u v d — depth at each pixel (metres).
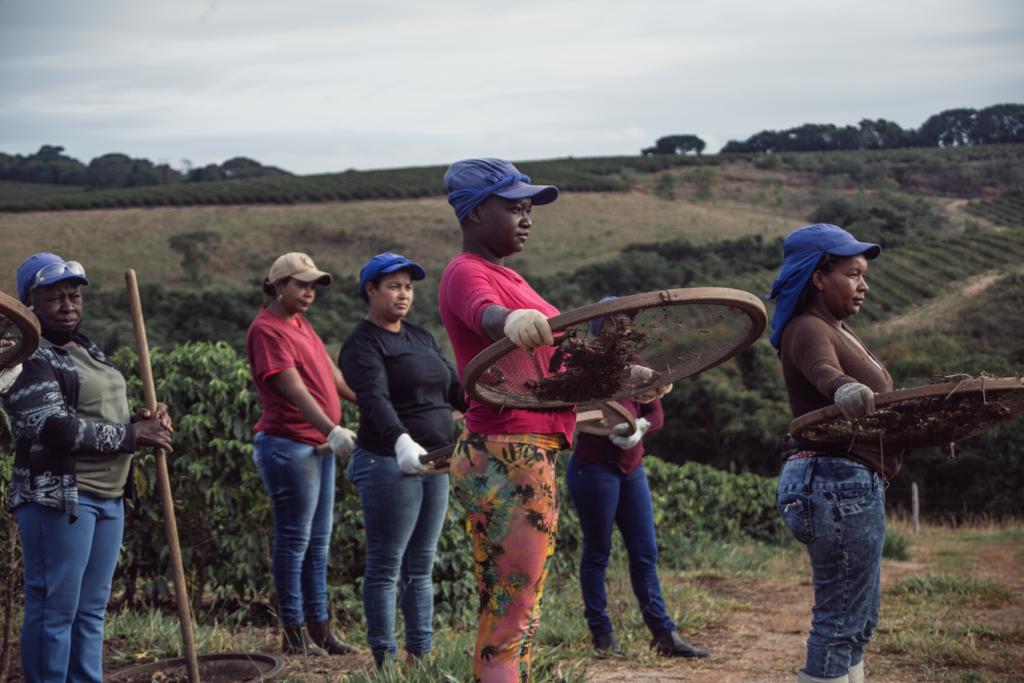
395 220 118.69
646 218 128.62
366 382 4.47
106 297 64.94
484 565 2.85
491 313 2.58
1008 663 5.24
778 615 7.13
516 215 2.92
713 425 37.84
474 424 2.85
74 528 3.54
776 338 3.64
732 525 13.76
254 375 5.26
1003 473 27.34
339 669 4.93
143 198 129.00
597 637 5.46
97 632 3.75
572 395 2.84
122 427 3.62
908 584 8.32
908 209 100.56
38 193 184.38
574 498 5.48
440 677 4.07
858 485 3.34
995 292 57.50
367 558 4.56
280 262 5.33
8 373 3.45
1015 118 184.50
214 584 6.60
